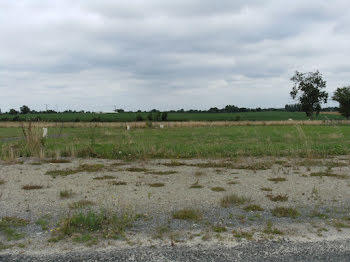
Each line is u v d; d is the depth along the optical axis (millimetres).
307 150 12977
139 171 9805
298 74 70312
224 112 130125
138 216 5414
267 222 5156
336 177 8766
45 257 3912
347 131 29781
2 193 6984
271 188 7508
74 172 9578
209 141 19922
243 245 4277
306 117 93625
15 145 15031
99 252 4051
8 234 4625
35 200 6445
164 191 7230
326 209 5852
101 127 45938
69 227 4773
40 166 10680
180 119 79125
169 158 12555
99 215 5367
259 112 128250
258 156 12781
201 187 7629
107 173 9461
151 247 4203
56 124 42344
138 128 43906
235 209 5852
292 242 4375
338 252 4074
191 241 4398
